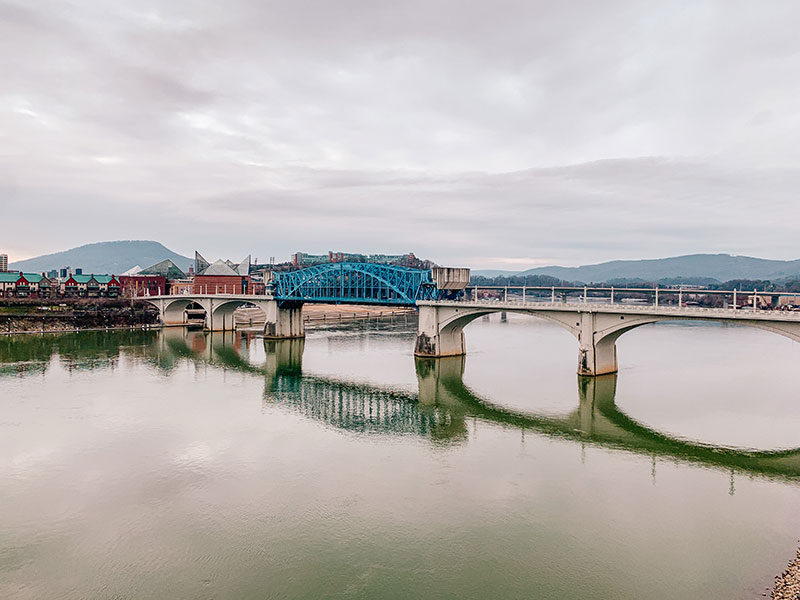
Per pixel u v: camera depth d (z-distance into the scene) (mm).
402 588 34656
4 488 48469
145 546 39406
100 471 52312
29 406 74375
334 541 40250
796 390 85500
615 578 35594
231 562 37500
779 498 47188
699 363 109938
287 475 52062
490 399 82875
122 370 102688
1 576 35594
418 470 53625
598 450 59469
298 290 151250
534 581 35344
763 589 34094
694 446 60438
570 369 106062
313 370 107000
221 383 93250
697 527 42125
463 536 40969
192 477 51281
